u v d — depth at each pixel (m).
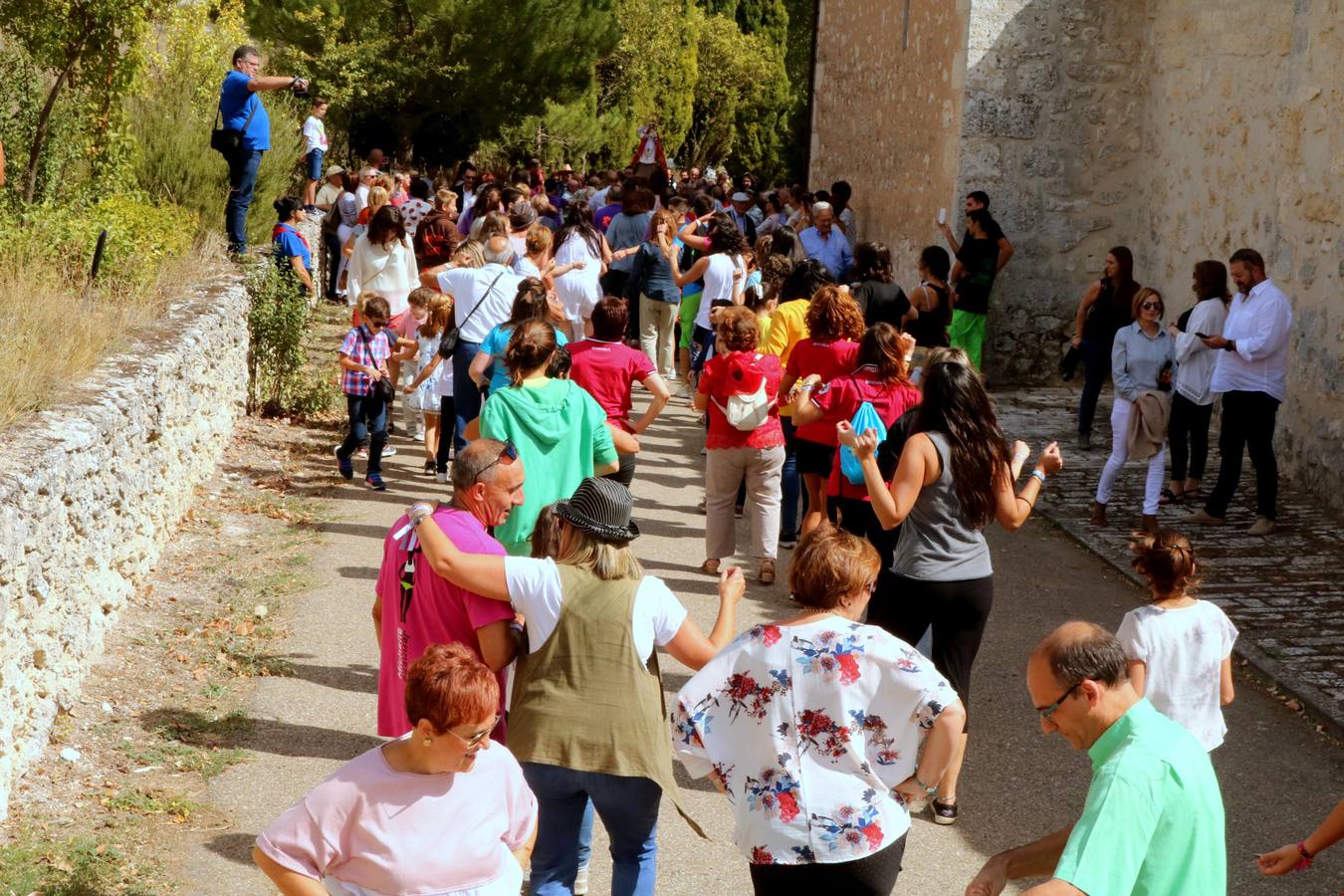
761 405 7.66
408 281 11.06
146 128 13.69
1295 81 10.80
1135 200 14.01
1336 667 6.94
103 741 5.46
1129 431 9.09
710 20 46.25
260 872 4.64
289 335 11.31
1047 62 13.66
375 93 23.75
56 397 6.38
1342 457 9.88
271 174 14.69
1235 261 9.23
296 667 6.43
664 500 9.92
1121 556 8.74
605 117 33.00
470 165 19.70
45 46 10.59
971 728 6.24
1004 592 8.12
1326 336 10.20
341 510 9.02
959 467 5.10
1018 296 14.09
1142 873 2.78
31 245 8.79
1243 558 8.75
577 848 3.99
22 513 5.00
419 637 4.18
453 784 3.17
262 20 22.98
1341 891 4.92
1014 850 3.09
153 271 9.88
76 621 5.76
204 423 8.98
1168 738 2.90
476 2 23.78
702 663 3.96
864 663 3.38
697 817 5.32
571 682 3.87
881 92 16.64
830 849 3.33
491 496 4.30
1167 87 13.27
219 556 7.87
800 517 9.58
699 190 21.47
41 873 4.43
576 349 7.36
